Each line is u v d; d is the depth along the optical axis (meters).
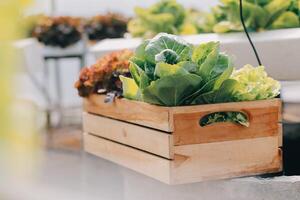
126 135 1.73
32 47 4.55
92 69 1.96
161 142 1.53
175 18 3.23
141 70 1.56
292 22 2.40
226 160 1.57
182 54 1.57
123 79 1.69
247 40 2.26
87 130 2.01
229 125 1.56
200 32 3.08
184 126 1.50
